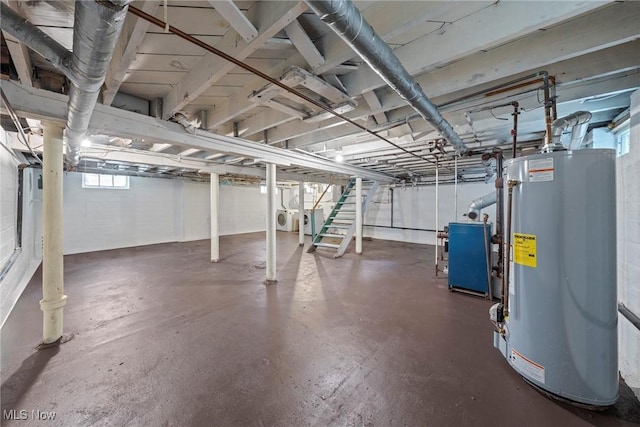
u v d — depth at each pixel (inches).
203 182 319.9
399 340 87.6
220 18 52.5
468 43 52.9
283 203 422.0
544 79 68.1
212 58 62.6
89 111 61.2
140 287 141.5
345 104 77.3
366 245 281.3
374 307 115.3
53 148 83.6
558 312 59.0
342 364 74.4
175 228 297.7
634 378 63.2
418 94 63.5
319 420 55.6
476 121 108.2
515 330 67.2
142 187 272.5
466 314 108.3
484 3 49.8
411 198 299.1
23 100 66.1
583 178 56.2
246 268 183.3
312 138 134.5
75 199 231.9
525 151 161.5
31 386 65.1
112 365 73.7
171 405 59.4
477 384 66.2
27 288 137.6
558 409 58.1
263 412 57.6
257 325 97.9
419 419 55.7
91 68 41.7
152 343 85.1
